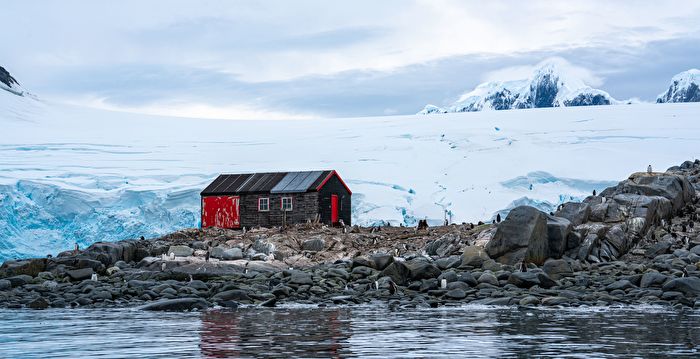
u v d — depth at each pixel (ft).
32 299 89.30
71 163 411.13
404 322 66.90
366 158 417.69
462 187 360.89
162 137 500.74
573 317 70.08
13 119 537.65
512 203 317.22
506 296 87.66
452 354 49.65
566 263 104.53
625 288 91.61
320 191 183.01
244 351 50.96
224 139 494.59
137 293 93.76
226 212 189.47
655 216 128.26
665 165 387.14
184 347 52.80
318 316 72.13
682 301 81.35
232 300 84.58
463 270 107.34
